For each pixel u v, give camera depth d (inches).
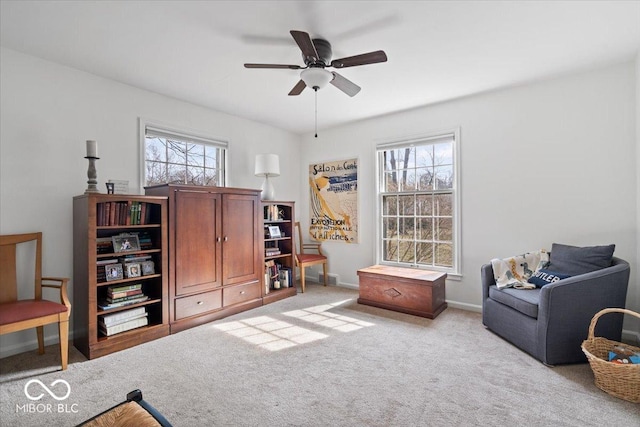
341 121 171.6
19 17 79.3
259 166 156.8
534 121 121.1
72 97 107.7
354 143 174.1
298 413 67.4
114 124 117.8
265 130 177.8
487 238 132.2
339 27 84.3
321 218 189.2
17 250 96.8
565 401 70.7
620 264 92.1
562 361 86.6
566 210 115.4
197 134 144.6
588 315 86.7
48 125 102.7
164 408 69.1
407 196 158.2
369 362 89.4
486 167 132.0
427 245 151.7
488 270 114.3
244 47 94.7
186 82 120.0
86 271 95.5
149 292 116.5
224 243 130.7
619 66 105.4
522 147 123.8
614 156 106.7
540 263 109.2
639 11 77.1
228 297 131.2
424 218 152.7
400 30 85.7
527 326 92.7
